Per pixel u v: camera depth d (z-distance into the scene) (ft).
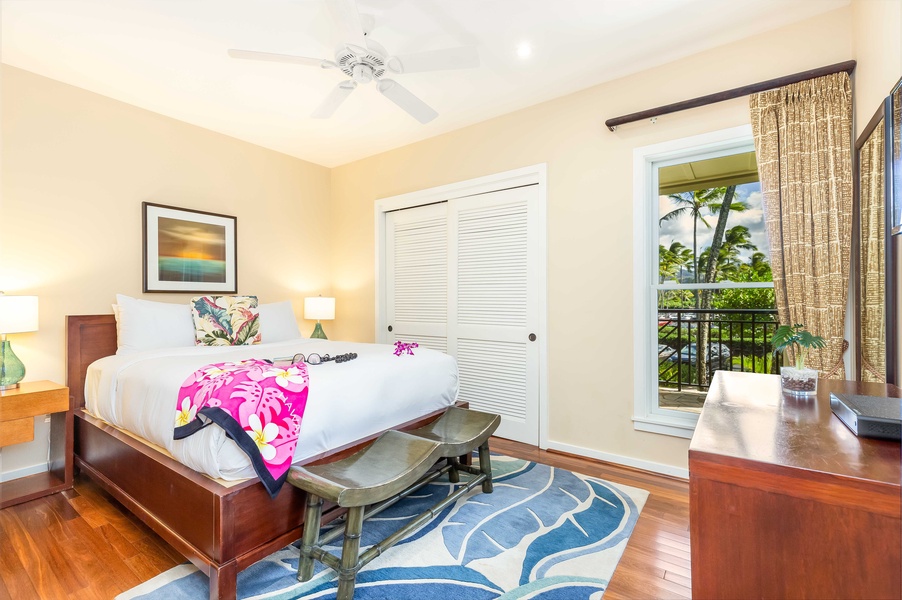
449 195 11.88
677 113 8.31
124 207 9.98
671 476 8.30
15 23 7.06
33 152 8.64
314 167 14.51
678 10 6.88
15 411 7.22
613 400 9.06
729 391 4.79
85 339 8.97
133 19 7.00
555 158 9.89
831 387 4.90
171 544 5.32
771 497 2.68
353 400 6.38
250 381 5.39
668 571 5.32
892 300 5.14
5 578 5.23
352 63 6.63
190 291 11.14
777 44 7.38
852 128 6.62
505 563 5.50
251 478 5.09
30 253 8.59
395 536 5.51
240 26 7.20
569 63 8.43
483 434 7.21
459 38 7.59
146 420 6.15
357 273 14.23
